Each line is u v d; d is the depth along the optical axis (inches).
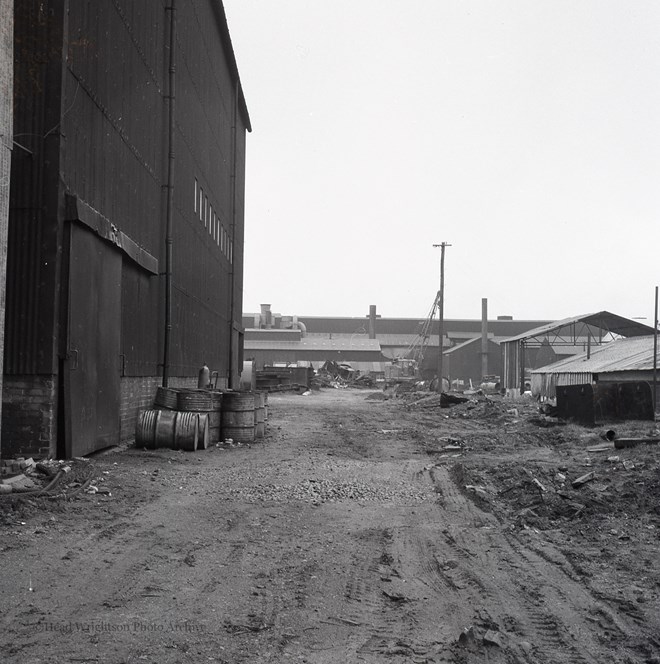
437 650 196.1
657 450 544.7
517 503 408.2
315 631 207.9
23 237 470.9
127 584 244.2
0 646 188.2
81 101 510.0
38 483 405.7
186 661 182.9
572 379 1835.6
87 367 523.8
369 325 4653.1
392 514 381.1
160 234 763.4
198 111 967.6
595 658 192.5
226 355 1302.9
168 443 599.8
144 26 681.6
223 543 305.6
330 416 1195.3
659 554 301.3
